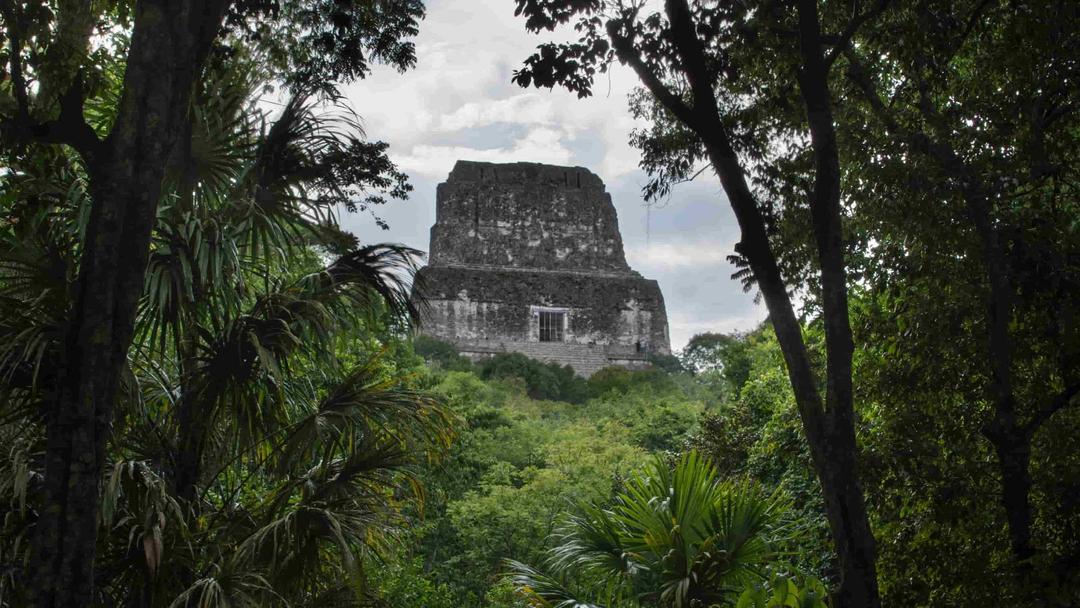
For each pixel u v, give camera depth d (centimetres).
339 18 1082
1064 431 1016
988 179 1001
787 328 877
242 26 1011
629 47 968
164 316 864
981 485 1064
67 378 624
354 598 897
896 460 1009
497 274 6050
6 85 879
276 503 880
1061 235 984
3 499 791
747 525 960
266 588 807
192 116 877
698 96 930
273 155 938
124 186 645
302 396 947
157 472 886
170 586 827
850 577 819
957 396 1105
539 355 5894
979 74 1077
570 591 1031
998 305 983
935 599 1054
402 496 953
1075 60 966
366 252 934
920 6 966
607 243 6431
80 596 608
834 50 930
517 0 958
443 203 6369
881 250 1103
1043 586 910
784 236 1094
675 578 958
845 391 855
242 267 946
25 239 823
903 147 1033
